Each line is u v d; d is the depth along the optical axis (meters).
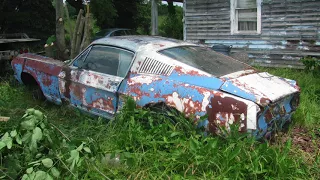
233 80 3.90
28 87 6.43
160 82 4.16
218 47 8.98
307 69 8.25
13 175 3.04
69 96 5.23
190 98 3.89
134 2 19.66
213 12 10.62
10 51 8.05
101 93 4.71
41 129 3.20
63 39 8.88
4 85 6.94
